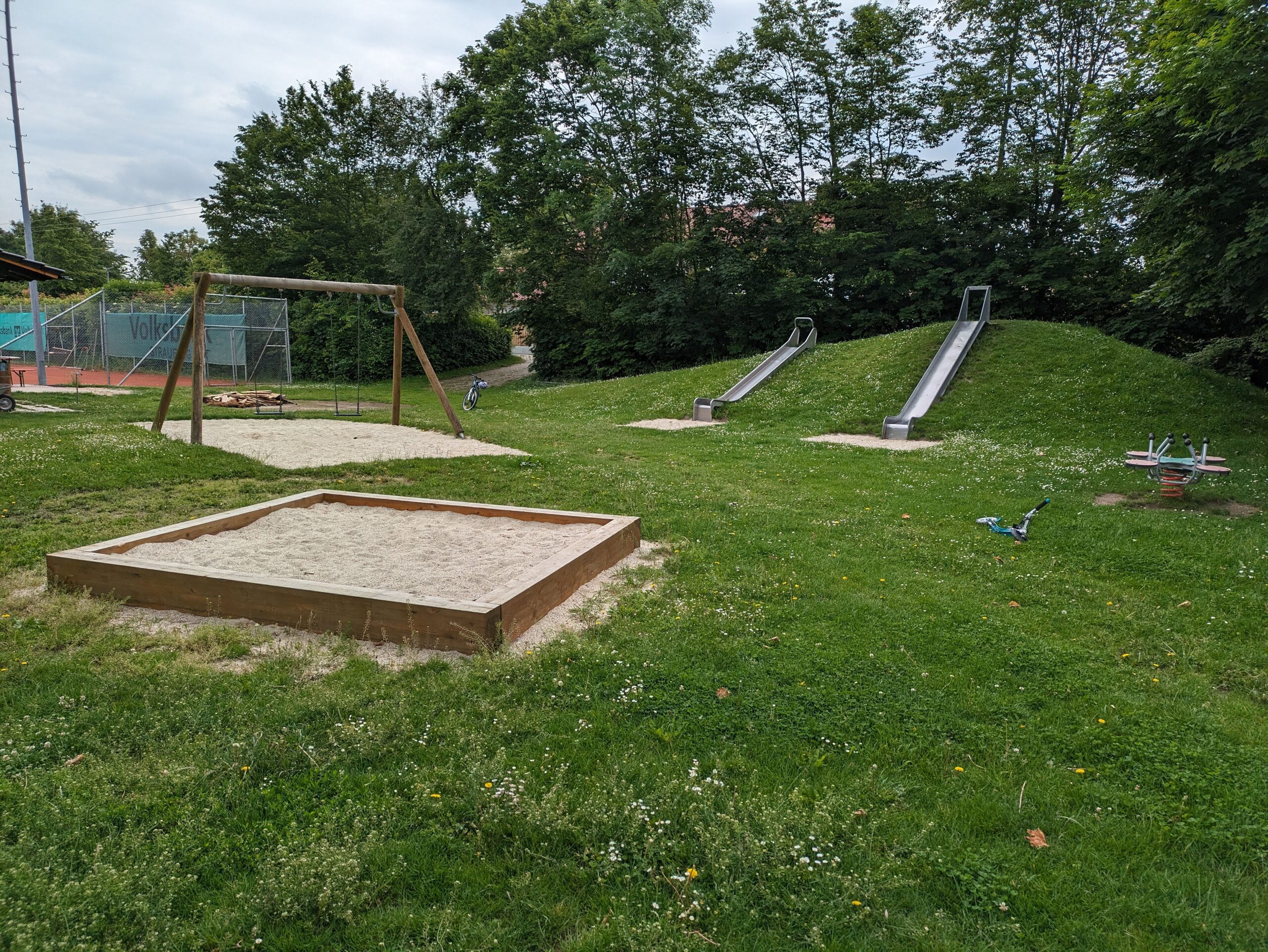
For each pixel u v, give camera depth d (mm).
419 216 36844
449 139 36094
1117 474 11531
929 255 32750
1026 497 10070
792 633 5301
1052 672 4809
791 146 34844
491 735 3828
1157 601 6387
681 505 9117
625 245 33812
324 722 3873
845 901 2777
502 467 11258
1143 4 16891
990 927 2701
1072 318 31812
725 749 3797
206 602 5273
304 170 43750
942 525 8695
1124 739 3996
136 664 4434
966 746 3908
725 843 3035
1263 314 13953
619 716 4102
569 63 33594
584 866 2951
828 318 33562
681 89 32625
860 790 3463
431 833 3084
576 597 5941
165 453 10453
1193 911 2791
